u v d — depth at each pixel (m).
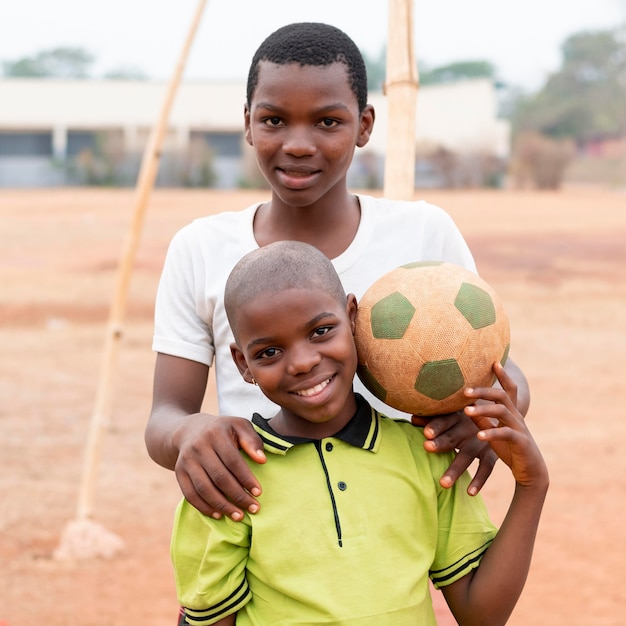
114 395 9.36
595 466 7.41
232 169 41.97
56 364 10.52
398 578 1.98
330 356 1.95
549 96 64.81
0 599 5.17
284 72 2.14
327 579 1.96
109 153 40.81
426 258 2.44
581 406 8.99
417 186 40.62
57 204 28.45
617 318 12.89
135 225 5.85
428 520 2.06
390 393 2.06
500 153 46.69
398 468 2.06
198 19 5.50
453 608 2.10
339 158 2.19
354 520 1.99
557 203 30.34
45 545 5.95
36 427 8.34
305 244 2.05
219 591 1.99
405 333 2.01
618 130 60.00
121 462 7.52
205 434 1.99
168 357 2.42
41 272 16.12
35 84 44.75
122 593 5.31
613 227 22.95
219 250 2.41
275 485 2.02
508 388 2.04
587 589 5.36
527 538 2.01
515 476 2.01
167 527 6.28
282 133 2.18
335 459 2.04
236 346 2.04
